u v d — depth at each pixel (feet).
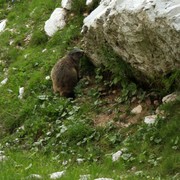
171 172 40.14
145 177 39.60
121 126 48.19
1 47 71.20
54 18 67.10
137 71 49.24
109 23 47.32
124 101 50.72
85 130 48.96
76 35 62.49
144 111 48.44
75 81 55.47
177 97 46.14
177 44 41.81
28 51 66.74
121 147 45.14
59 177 36.09
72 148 47.96
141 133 45.34
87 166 42.39
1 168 38.93
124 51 48.65
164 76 46.47
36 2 77.25
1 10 82.53
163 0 42.60
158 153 42.70
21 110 56.39
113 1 49.11
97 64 55.26
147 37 44.34
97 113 51.19
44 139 50.78
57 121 52.24
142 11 42.93
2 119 57.31
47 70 60.70
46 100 56.03
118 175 39.17
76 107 52.85
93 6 64.44
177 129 43.37
